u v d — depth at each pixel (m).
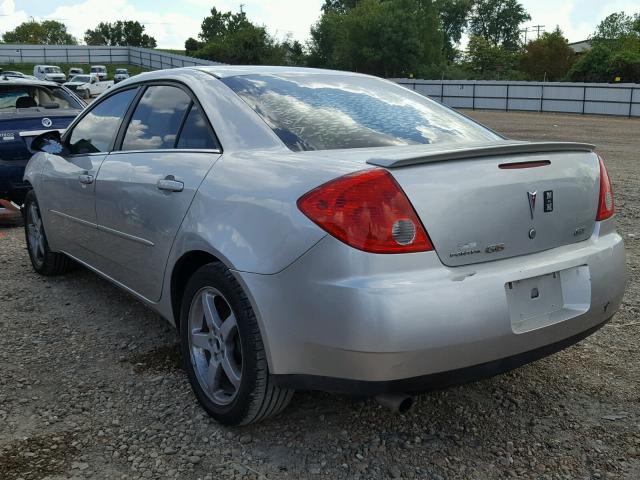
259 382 2.56
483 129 3.48
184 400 3.11
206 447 2.70
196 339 2.96
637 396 3.14
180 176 3.02
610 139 18.14
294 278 2.36
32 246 5.27
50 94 8.33
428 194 2.31
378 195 2.26
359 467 2.55
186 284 3.14
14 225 7.33
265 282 2.44
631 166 12.02
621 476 2.50
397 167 2.32
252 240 2.51
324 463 2.58
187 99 3.33
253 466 2.56
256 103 3.06
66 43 135.62
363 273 2.22
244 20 106.12
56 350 3.72
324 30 85.25
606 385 3.26
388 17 74.00
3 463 2.56
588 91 30.97
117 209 3.56
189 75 3.44
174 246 2.99
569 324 2.63
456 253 2.35
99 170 3.81
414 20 75.31
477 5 116.56
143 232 3.29
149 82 3.76
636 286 4.82
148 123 3.59
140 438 2.77
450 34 114.38
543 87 33.12
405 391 2.30
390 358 2.20
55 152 4.38
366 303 2.19
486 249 2.42
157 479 2.48
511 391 3.20
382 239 2.23
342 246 2.25
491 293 2.35
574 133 20.27
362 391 2.29
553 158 2.71
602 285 2.76
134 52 74.94
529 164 2.60
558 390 3.21
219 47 79.75
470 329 2.29
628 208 7.73
